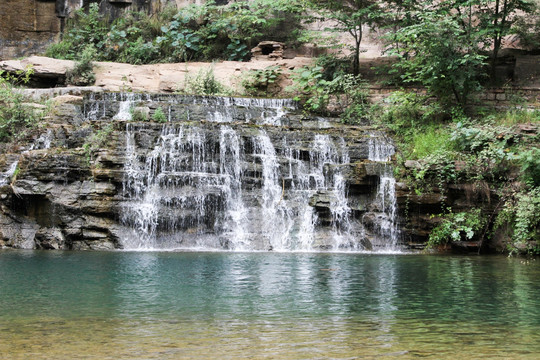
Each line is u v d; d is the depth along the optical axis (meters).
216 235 14.76
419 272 9.92
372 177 15.71
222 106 18.69
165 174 14.98
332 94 21.47
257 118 18.97
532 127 16.02
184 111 18.19
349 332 5.27
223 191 15.15
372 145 17.50
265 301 6.84
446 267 10.83
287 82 22.88
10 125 17.44
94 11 26.39
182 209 14.72
